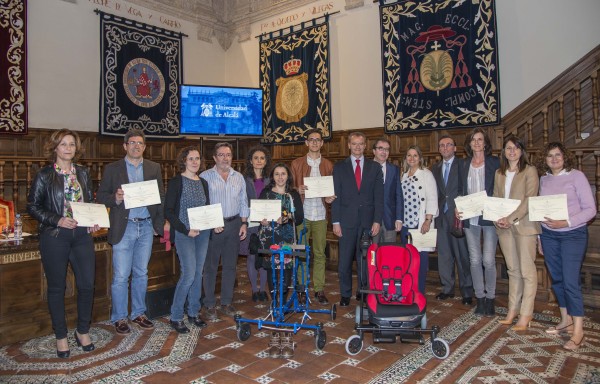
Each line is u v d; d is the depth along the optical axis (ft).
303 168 15.81
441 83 21.57
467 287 15.29
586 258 15.40
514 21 20.16
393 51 23.03
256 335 12.33
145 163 12.87
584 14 18.42
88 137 24.73
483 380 9.50
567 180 11.45
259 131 27.45
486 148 14.10
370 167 14.53
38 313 12.37
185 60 29.22
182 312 12.69
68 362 10.54
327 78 25.84
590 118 18.61
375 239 15.03
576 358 10.59
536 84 19.63
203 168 14.99
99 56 25.09
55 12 23.21
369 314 11.39
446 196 15.07
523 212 12.19
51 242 10.43
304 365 10.35
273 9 28.68
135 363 10.47
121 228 12.19
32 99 22.44
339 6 25.68
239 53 31.07
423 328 11.14
